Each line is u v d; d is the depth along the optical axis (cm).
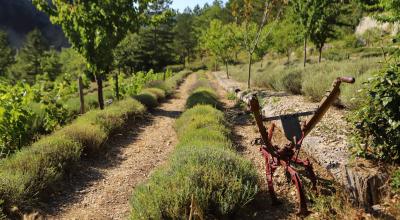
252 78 2242
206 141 726
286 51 3966
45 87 1314
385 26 3453
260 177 605
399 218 405
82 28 1277
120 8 1312
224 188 477
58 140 730
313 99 1149
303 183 525
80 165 718
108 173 704
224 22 8106
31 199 542
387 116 489
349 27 4634
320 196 471
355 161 512
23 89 1013
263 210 484
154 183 507
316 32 2336
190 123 948
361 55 3177
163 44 7012
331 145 625
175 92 2345
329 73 1270
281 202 490
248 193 475
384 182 455
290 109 1035
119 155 820
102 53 1296
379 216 415
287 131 463
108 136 922
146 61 6606
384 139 500
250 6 1750
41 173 596
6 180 536
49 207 551
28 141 873
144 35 6575
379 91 499
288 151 467
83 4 1278
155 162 771
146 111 1368
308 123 436
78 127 845
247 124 1045
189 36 8406
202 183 483
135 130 1074
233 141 864
